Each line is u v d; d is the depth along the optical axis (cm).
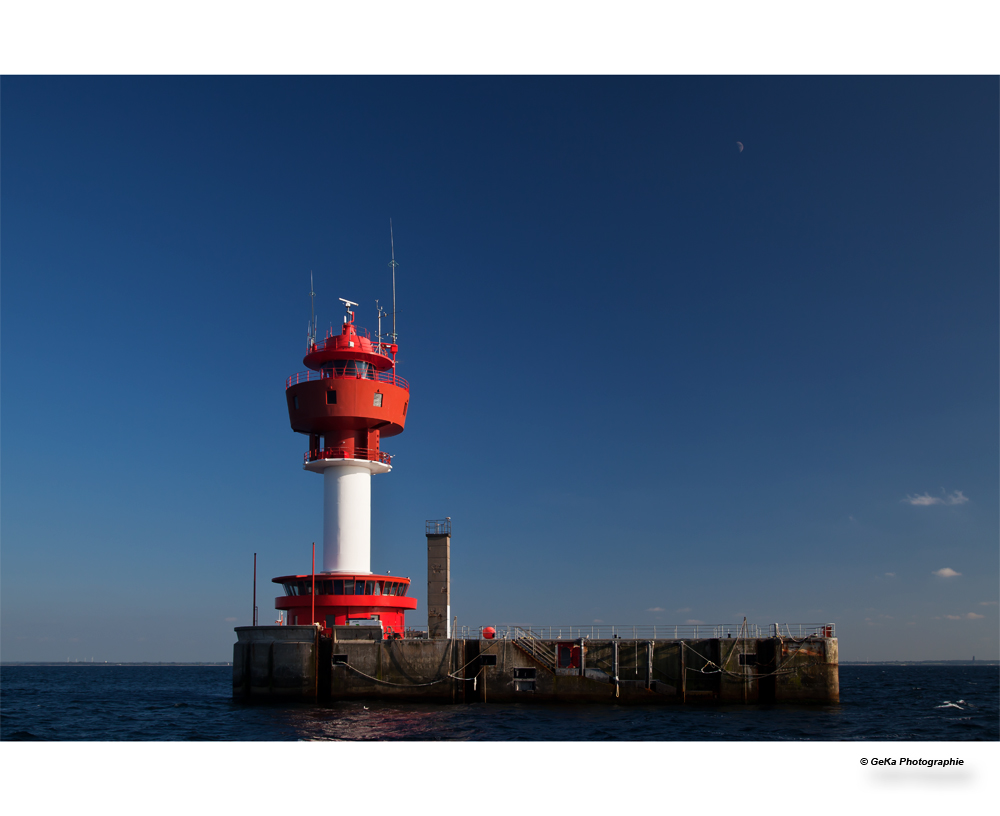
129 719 6084
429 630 6425
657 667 6044
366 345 6831
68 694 10181
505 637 6078
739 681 5975
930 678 17162
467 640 6053
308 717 5359
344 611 6319
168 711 6800
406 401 6862
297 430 6788
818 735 4728
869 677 18200
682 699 5972
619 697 5959
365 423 6619
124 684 14212
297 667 5978
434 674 5975
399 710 5684
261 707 5853
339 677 6000
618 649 6056
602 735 4612
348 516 6612
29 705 7869
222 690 11350
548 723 5075
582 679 5972
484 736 4556
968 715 6400
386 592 6581
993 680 16212
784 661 5966
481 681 6000
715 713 5622
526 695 5962
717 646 6050
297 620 6412
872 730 4966
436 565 6538
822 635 6019
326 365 6769
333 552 6575
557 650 6053
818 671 5938
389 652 6006
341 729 4875
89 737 4956
